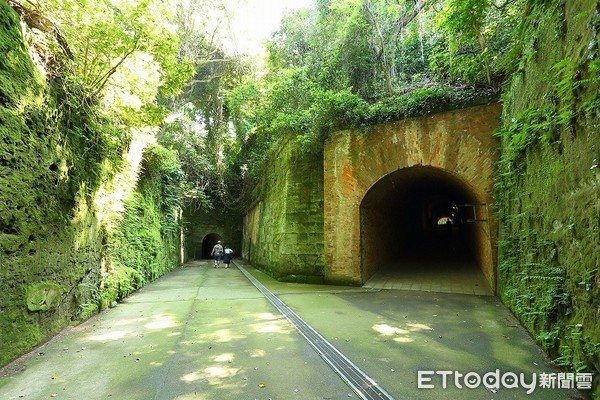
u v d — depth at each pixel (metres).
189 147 20.67
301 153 11.84
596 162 2.95
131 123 8.41
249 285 11.16
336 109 10.35
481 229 9.50
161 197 15.77
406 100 9.80
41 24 5.02
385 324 5.86
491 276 8.46
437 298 8.16
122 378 3.65
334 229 10.54
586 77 3.17
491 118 8.60
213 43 17.97
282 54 16.69
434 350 4.51
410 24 12.01
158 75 7.28
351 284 10.14
